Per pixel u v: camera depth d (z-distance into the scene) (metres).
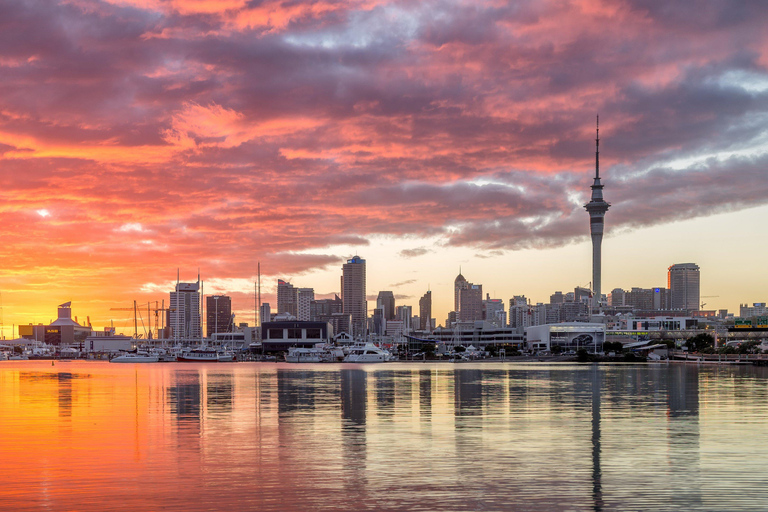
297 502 39.78
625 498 40.78
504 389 130.00
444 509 38.59
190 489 42.69
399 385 145.12
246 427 70.44
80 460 51.75
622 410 87.00
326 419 77.56
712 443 59.25
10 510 38.31
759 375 197.75
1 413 84.94
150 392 124.00
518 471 47.81
